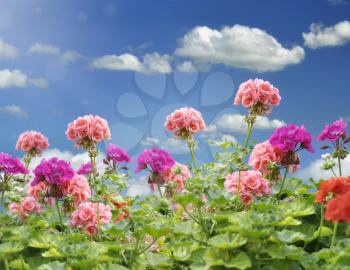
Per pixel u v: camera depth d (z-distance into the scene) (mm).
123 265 1671
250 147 1894
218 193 1680
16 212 1932
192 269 1521
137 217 1715
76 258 1569
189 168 1952
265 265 1538
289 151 1858
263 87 2170
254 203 1812
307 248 1726
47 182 1852
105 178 1985
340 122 1965
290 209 1726
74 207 1967
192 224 1694
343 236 1712
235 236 1521
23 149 2553
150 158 1981
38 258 1688
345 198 1362
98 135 2225
